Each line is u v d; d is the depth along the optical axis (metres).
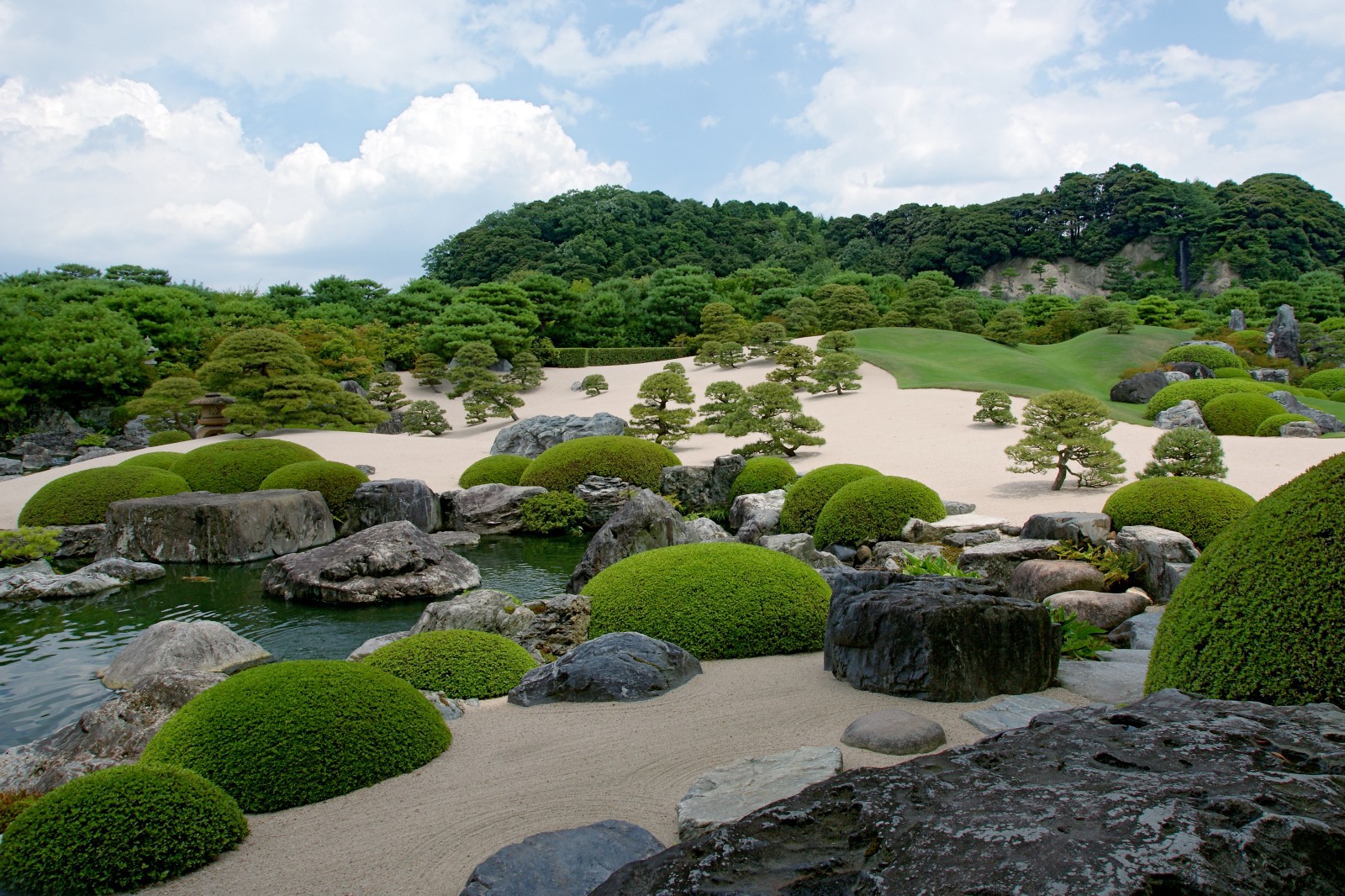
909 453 22.70
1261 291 60.50
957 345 47.72
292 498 16.64
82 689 8.66
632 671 6.22
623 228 89.12
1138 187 93.56
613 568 8.73
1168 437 15.18
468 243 87.44
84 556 16.55
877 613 5.88
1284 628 3.76
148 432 36.91
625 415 37.28
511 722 5.71
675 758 4.82
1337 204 86.81
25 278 53.69
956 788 2.62
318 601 12.39
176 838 3.83
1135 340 47.72
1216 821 2.23
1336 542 3.76
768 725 5.28
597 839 3.57
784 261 88.75
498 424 38.06
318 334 45.22
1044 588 8.85
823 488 15.14
